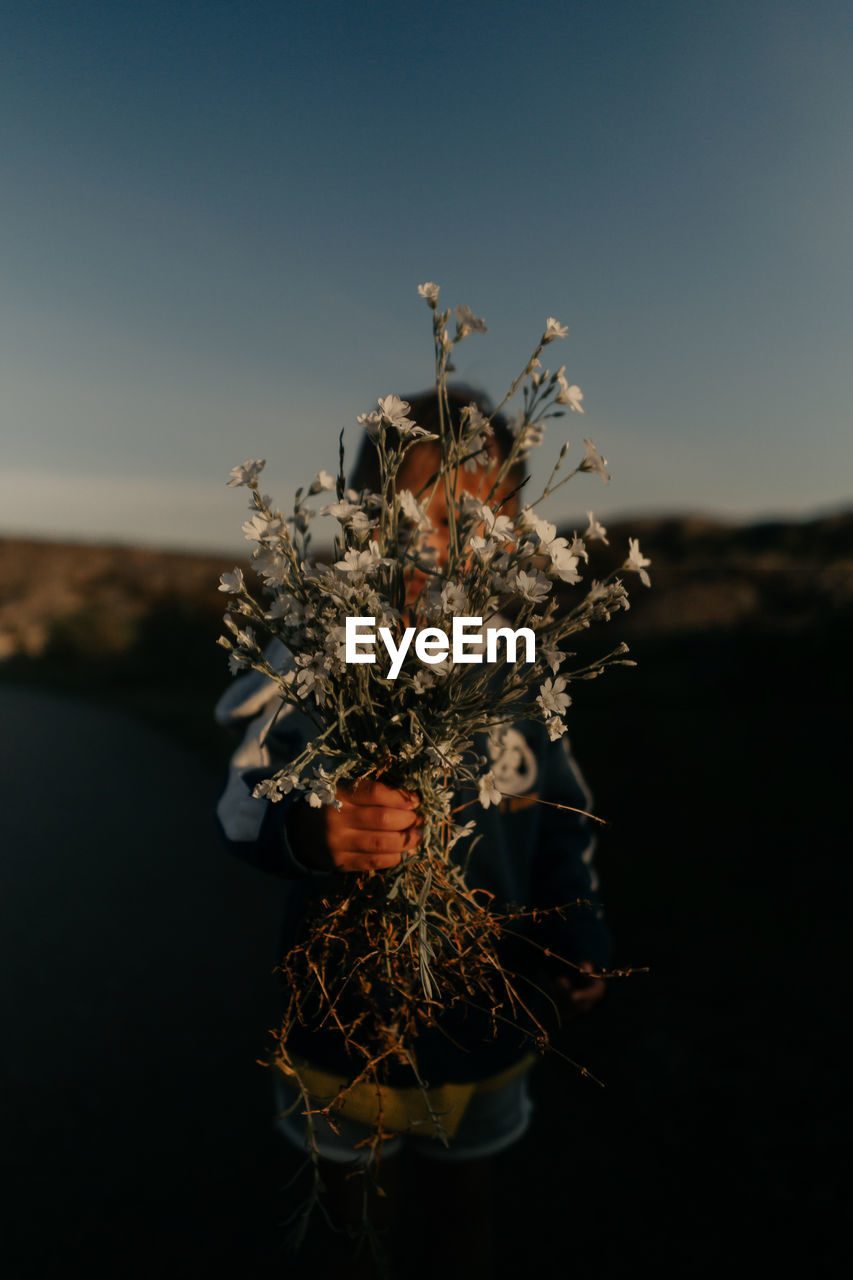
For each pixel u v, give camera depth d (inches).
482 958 46.8
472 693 44.1
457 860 53.8
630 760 248.1
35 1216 84.1
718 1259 75.2
